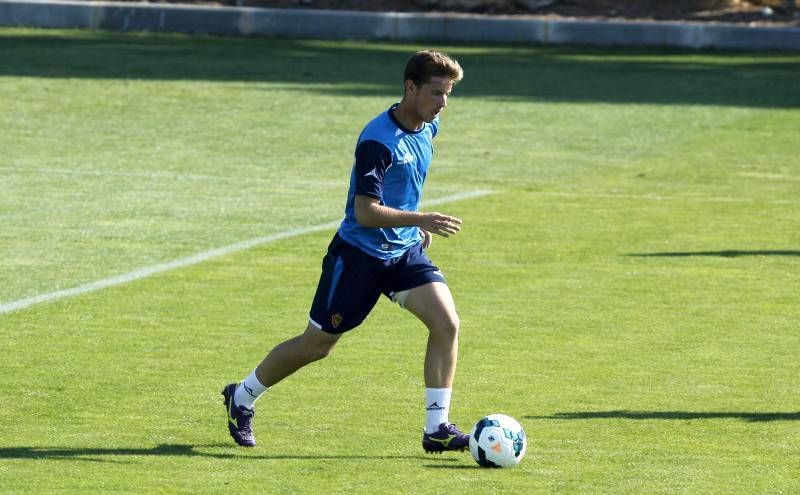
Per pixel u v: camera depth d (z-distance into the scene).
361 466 24.19
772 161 71.19
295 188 61.31
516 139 77.38
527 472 23.83
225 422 27.14
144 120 81.62
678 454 25.02
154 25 134.75
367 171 23.89
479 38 133.75
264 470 23.86
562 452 25.16
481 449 24.03
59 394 29.09
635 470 23.98
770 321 37.12
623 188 62.53
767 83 105.94
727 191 62.19
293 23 134.25
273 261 45.12
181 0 145.75
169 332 35.19
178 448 25.25
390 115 24.41
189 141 74.50
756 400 29.06
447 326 24.61
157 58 113.12
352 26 134.38
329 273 24.81
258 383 25.25
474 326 36.19
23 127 77.62
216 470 23.83
